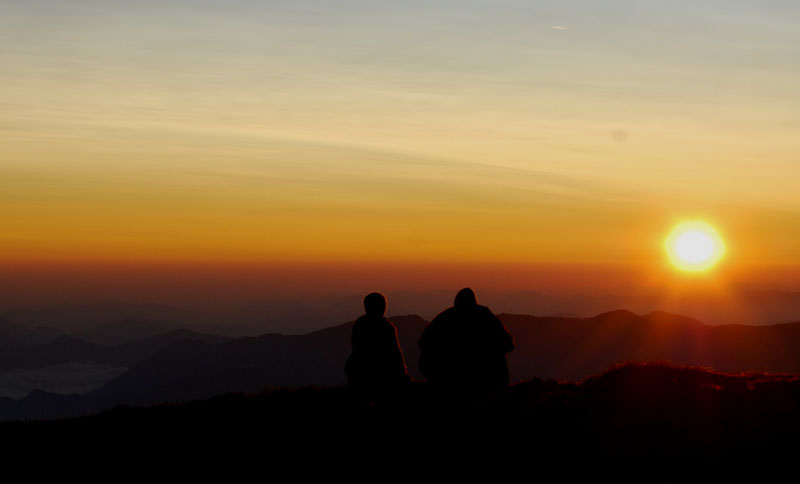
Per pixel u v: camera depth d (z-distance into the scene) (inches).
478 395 737.0
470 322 738.8
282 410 796.6
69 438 755.4
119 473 653.3
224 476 633.0
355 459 641.0
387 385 741.3
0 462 692.7
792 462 568.7
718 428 640.4
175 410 841.5
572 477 572.7
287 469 636.1
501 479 580.4
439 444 651.5
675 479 556.1
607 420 675.4
